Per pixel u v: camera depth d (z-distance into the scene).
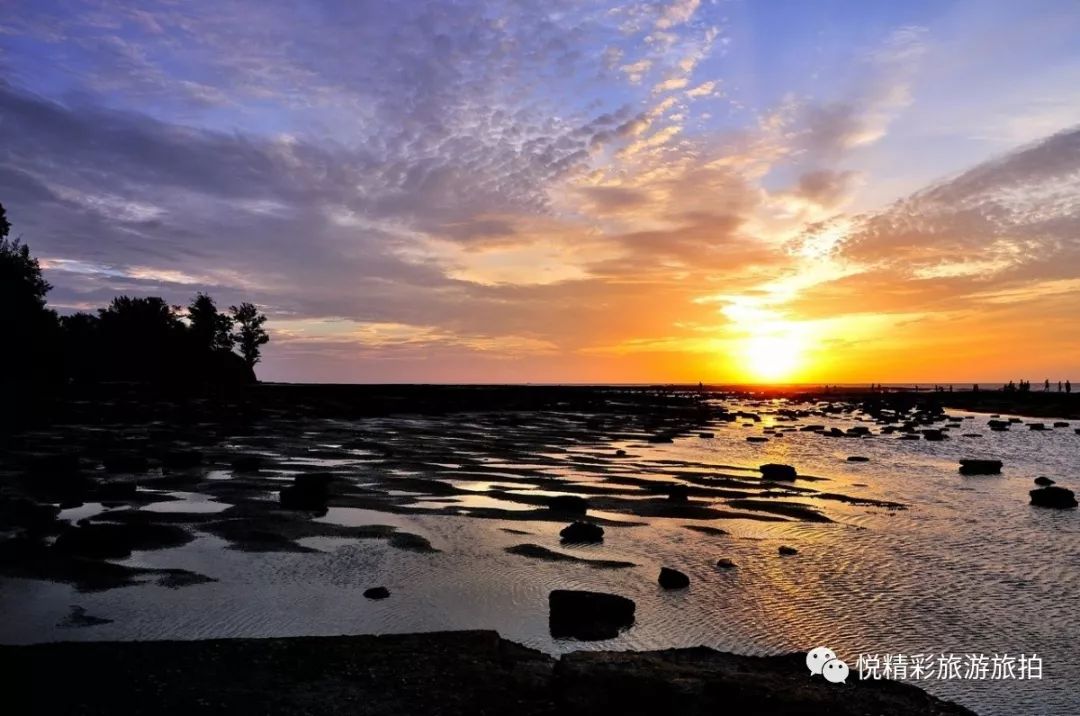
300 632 13.63
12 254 69.62
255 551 19.42
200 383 125.88
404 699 9.75
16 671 10.45
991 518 25.59
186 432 55.28
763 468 36.66
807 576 17.66
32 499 26.31
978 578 17.56
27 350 67.75
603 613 14.14
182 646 11.52
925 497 30.44
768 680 9.99
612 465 40.81
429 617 14.49
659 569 18.25
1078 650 12.97
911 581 17.28
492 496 28.92
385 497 28.08
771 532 22.91
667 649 11.75
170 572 17.33
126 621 14.06
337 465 37.84
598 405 117.94
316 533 21.61
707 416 95.94
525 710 9.46
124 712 9.28
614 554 19.77
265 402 100.44
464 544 20.64
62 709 9.34
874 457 47.84
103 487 27.39
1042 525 24.28
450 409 99.94
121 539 19.11
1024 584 17.03
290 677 10.40
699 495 30.09
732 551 20.27
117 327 124.00
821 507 27.62
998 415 102.81
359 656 11.20
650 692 9.31
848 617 14.65
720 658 11.07
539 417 88.44
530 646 12.95
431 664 10.91
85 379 113.06
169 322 131.50
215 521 22.94
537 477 34.69
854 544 21.25
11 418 59.94
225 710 9.38
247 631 13.64
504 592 16.17
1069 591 16.48
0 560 17.75
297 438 53.44
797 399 169.50
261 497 27.55
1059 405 108.06
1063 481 36.25
